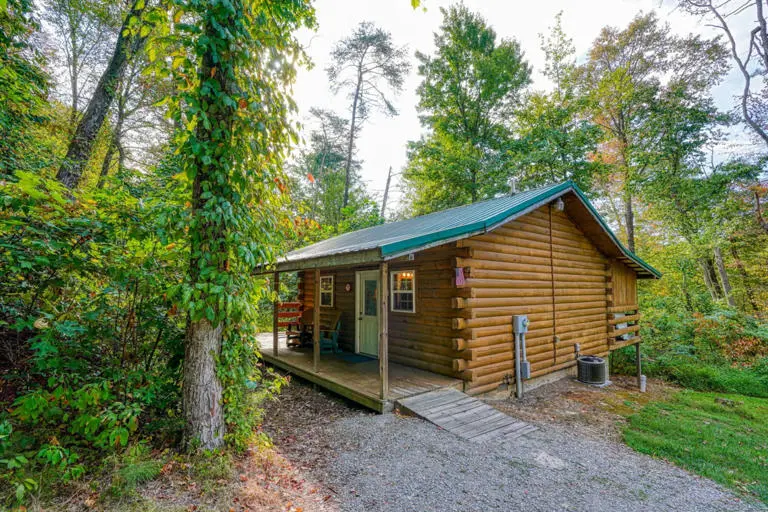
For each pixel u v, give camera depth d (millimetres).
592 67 17609
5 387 3002
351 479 3209
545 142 14930
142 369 3361
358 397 5219
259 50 3227
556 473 3523
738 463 4234
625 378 9148
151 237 3162
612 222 20359
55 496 2424
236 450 3268
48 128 6789
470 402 5188
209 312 2818
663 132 15477
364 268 8258
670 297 13523
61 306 3082
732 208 13469
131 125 10203
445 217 7883
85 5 8664
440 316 6359
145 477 2654
